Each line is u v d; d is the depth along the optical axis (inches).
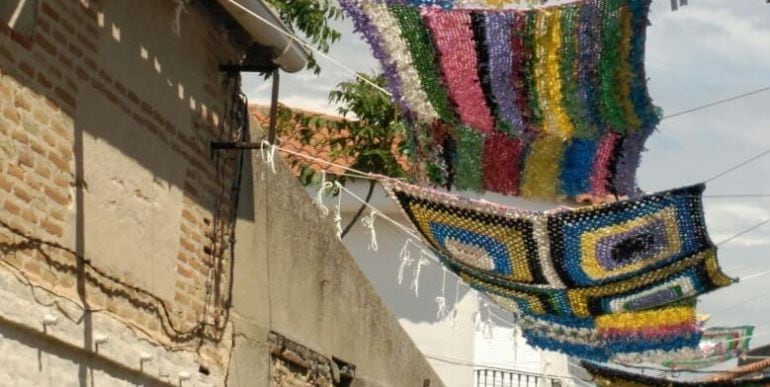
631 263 332.2
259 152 387.2
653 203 303.3
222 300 361.7
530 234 314.7
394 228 726.5
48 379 272.1
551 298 367.6
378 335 499.2
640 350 399.9
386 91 297.0
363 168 557.6
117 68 303.7
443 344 724.0
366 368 486.3
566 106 290.4
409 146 307.1
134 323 309.7
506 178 315.9
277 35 353.4
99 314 290.4
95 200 293.4
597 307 374.0
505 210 308.5
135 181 311.7
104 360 293.4
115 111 302.7
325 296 443.2
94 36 293.3
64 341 274.8
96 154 293.9
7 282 256.1
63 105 280.4
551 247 321.1
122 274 304.8
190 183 343.3
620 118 292.7
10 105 260.7
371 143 562.6
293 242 413.7
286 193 408.2
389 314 512.1
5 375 256.5
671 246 323.6
